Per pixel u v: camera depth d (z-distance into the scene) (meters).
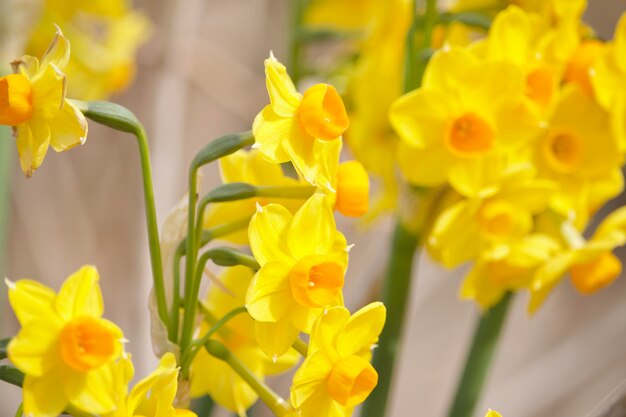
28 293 0.84
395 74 1.02
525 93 0.96
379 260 1.20
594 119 0.99
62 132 0.85
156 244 0.86
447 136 0.96
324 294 0.84
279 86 0.86
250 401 0.92
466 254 0.98
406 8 1.02
